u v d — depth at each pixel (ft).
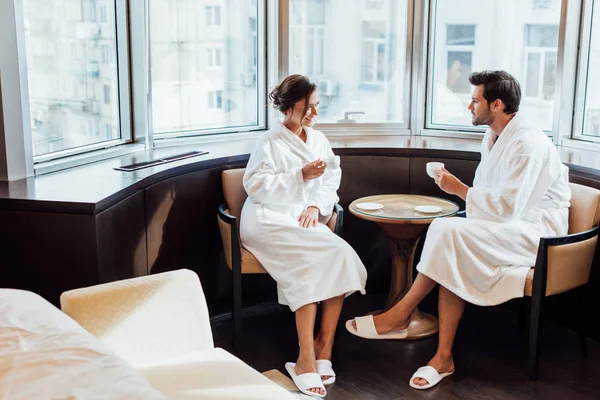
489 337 10.79
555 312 11.16
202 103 12.71
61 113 10.47
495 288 9.49
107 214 8.61
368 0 13.05
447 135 13.17
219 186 11.18
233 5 12.72
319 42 13.08
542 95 12.46
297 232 9.73
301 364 9.36
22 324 5.69
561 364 9.92
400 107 13.56
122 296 6.63
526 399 8.98
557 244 9.14
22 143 9.39
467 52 12.98
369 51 13.26
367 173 12.09
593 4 11.64
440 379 9.46
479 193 9.62
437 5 13.07
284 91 10.19
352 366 9.86
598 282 10.28
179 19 12.13
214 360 6.64
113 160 10.80
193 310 7.01
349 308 11.94
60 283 8.57
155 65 11.99
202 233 11.01
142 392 4.68
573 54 11.78
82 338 5.51
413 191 12.07
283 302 9.91
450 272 9.46
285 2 12.67
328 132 13.30
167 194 10.20
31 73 9.84
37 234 8.49
